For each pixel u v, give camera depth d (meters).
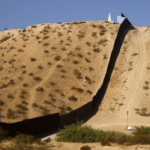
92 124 36.03
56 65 53.03
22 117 34.84
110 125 35.38
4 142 22.59
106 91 48.25
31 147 19.95
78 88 45.91
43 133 30.94
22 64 54.94
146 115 39.88
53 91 44.78
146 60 57.12
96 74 51.25
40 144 20.97
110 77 52.28
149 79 50.22
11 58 58.53
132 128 33.44
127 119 35.31
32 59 56.03
